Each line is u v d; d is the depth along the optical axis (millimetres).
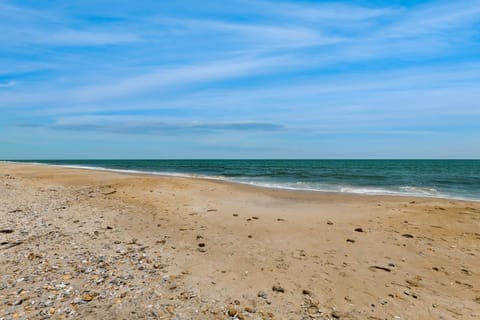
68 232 7492
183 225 8750
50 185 17562
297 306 4262
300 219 9695
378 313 4125
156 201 12656
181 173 36938
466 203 13031
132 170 44469
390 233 8109
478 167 62969
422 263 6004
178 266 5559
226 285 4840
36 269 5074
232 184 21266
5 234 7074
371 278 5258
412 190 18922
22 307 3848
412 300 4508
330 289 4812
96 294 4293
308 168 57312
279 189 18578
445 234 8062
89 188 16234
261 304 4277
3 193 13656
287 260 6039
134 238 7250
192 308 4062
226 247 6785
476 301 4504
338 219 9750
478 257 6367
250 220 9461
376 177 30453
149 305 4066
